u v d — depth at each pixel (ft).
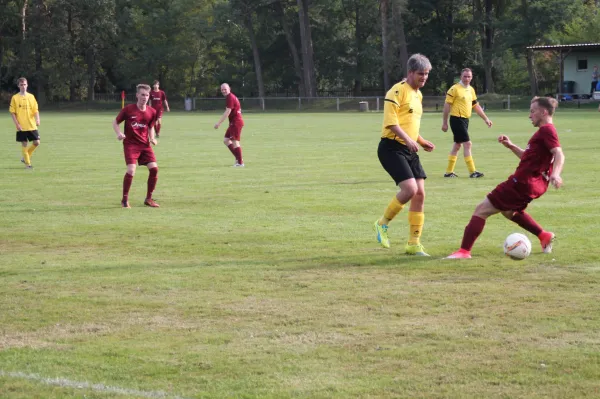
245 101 300.40
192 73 340.18
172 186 63.16
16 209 51.29
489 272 32.12
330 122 184.55
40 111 294.87
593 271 31.94
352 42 328.70
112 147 107.65
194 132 145.38
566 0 269.64
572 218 44.16
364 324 25.14
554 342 23.07
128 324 25.50
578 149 91.45
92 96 327.26
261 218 46.70
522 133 127.95
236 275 32.07
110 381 20.39
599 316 25.63
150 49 326.24
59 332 24.73
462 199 53.21
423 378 20.34
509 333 23.99
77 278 31.89
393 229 42.70
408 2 294.46
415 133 36.70
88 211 50.39
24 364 21.72
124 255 36.58
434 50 303.68
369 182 63.98
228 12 303.27
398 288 29.71
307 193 57.57
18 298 28.78
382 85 346.95
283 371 20.99
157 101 131.23
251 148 103.81
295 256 35.78
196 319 25.95
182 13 325.62
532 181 33.45
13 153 96.99
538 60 317.42
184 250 37.45
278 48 331.36
